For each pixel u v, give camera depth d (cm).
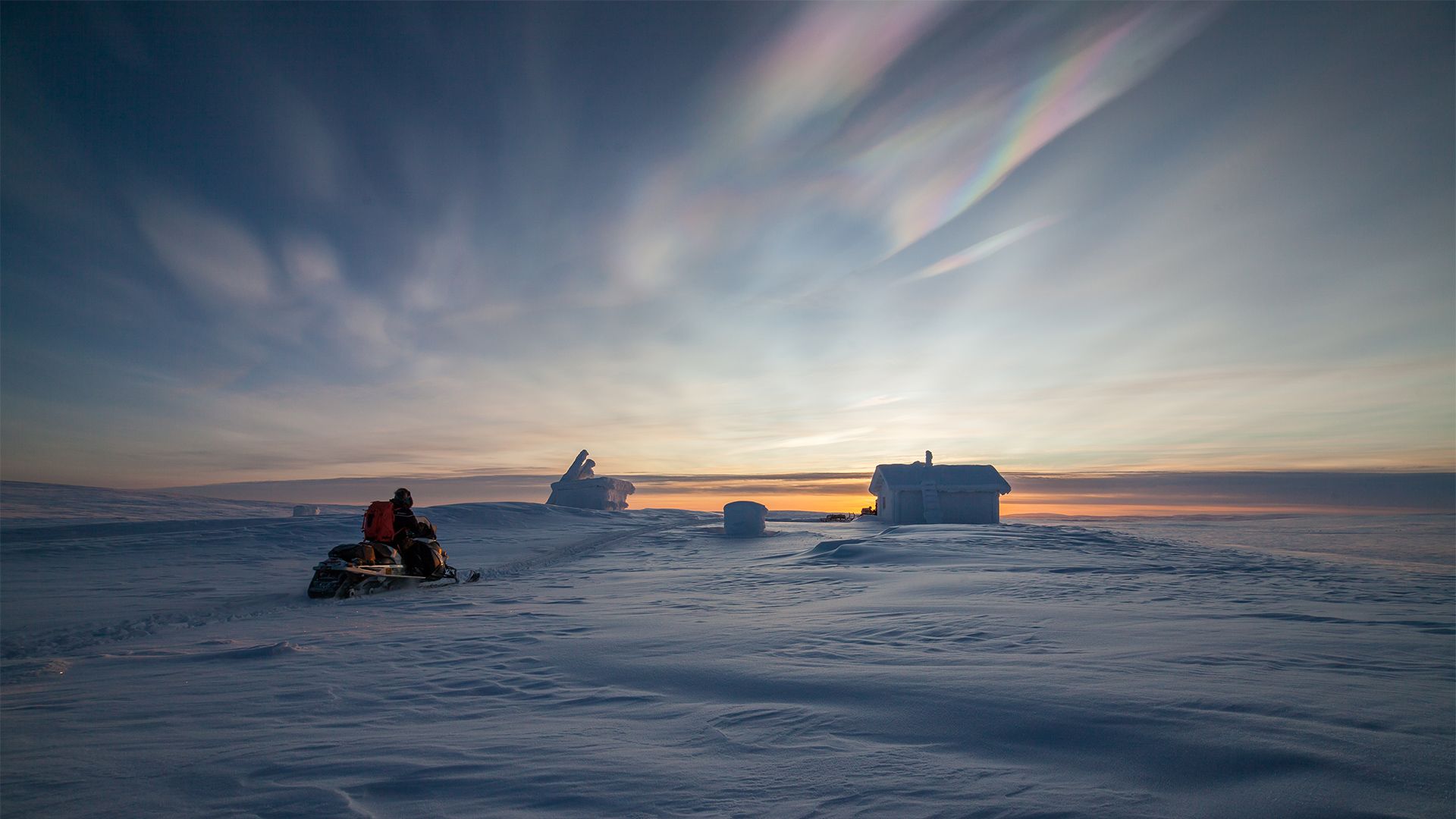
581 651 631
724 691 458
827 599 1009
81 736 380
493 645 679
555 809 259
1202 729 332
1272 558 1792
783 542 2723
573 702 445
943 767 295
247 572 1698
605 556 2256
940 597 995
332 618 948
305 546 2456
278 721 409
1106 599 951
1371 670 476
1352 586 1143
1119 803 249
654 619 836
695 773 298
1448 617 763
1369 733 324
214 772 314
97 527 3175
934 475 4312
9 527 3197
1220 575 1334
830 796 265
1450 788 257
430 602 1123
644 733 365
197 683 527
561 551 2470
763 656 569
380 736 372
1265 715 354
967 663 514
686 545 2709
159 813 266
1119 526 6762
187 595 1245
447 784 291
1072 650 564
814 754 319
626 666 555
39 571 1709
